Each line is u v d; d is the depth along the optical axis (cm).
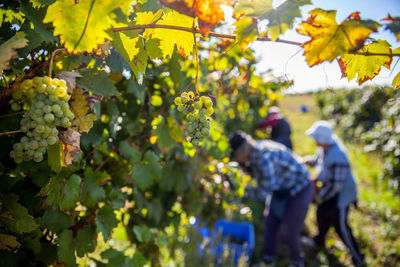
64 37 72
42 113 82
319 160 479
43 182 111
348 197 429
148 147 192
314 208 625
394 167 630
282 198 390
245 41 85
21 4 92
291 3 74
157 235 209
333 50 76
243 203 541
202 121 89
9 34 99
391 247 461
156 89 191
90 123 103
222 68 172
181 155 207
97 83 108
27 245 115
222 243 375
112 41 92
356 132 1237
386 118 729
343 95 1499
